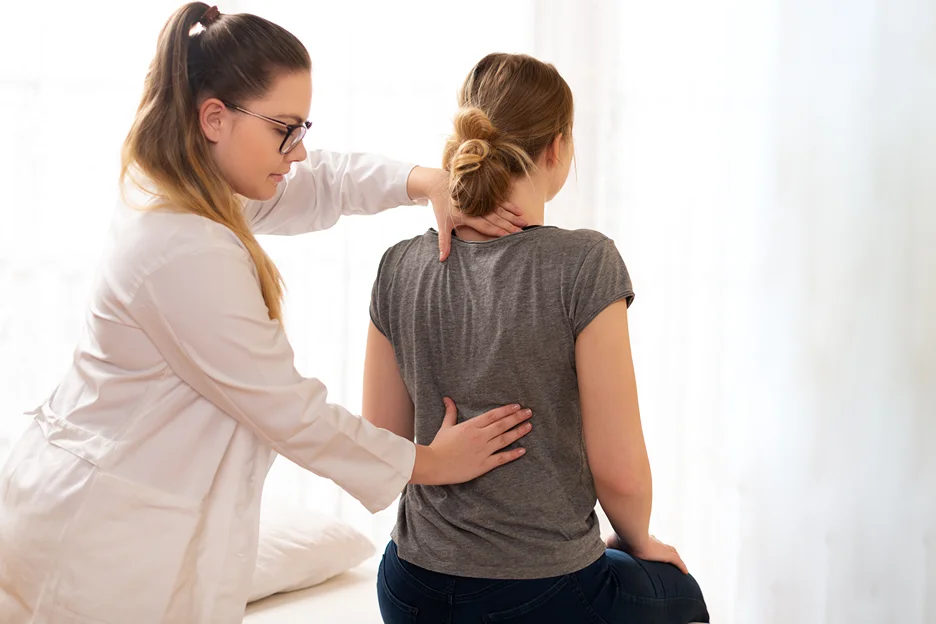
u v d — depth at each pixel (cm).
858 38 246
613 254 125
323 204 165
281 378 121
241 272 121
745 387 256
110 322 120
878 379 252
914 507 252
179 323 117
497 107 132
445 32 248
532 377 125
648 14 248
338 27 248
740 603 260
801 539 257
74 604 119
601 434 123
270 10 248
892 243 248
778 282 253
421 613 130
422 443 133
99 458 120
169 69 123
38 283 250
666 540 256
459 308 130
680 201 251
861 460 254
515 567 125
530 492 126
